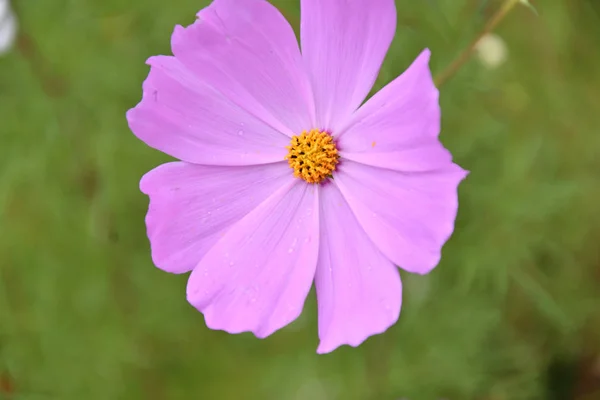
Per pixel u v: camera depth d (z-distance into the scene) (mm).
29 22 430
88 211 447
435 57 399
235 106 333
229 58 326
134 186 447
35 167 429
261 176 336
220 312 328
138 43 434
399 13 404
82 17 429
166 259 328
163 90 324
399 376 435
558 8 450
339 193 331
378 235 321
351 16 318
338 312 323
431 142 299
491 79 431
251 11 321
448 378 438
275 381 447
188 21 425
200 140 331
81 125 440
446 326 433
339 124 330
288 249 332
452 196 303
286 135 335
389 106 316
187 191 330
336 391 444
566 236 451
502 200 417
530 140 434
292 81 330
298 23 398
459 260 419
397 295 319
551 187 420
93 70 433
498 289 435
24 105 431
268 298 330
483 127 418
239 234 333
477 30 397
